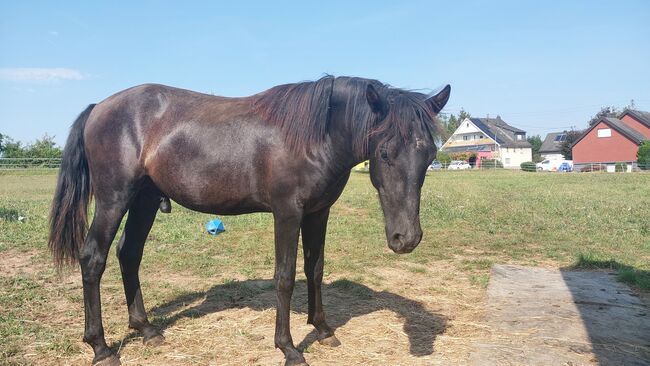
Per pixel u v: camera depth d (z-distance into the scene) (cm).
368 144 300
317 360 349
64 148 375
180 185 354
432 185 2136
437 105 307
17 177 2600
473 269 618
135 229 396
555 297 492
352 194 1561
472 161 5750
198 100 376
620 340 379
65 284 532
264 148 333
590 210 1132
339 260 649
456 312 452
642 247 736
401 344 377
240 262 644
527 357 348
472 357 348
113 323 420
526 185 2130
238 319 431
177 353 361
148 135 361
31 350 360
